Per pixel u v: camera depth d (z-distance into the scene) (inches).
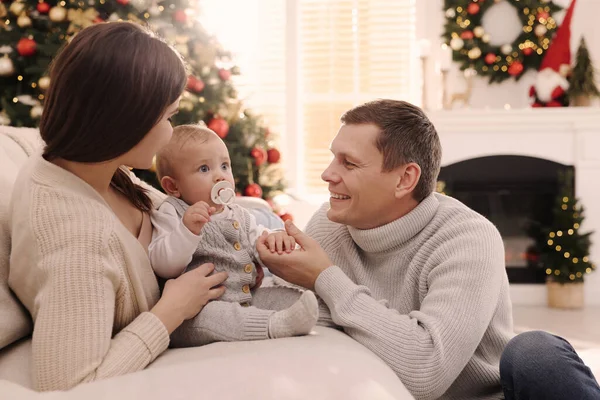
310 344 41.2
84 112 40.2
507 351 49.1
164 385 33.5
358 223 56.6
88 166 44.4
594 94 190.2
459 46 205.2
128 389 33.2
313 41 226.5
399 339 47.2
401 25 222.2
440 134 190.9
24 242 41.4
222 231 53.9
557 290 183.6
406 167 54.1
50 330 38.0
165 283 49.3
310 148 228.7
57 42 134.6
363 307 49.9
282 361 36.4
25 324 45.6
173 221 51.9
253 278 55.2
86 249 39.9
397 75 223.3
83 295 38.8
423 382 46.3
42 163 43.9
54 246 40.1
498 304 54.9
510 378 48.5
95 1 138.6
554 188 187.6
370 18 223.1
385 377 36.9
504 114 186.4
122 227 44.6
